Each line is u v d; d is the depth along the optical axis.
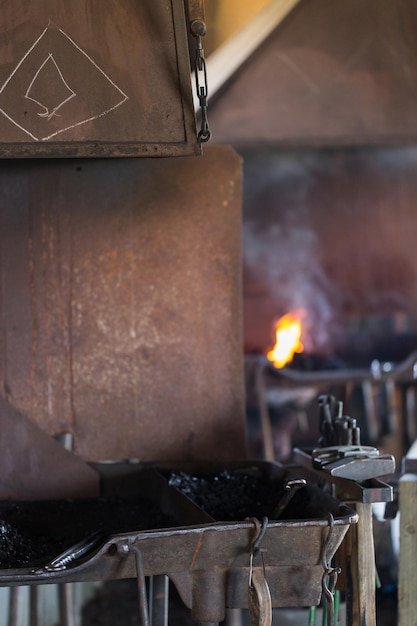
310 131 5.62
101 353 3.23
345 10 5.39
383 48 5.48
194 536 2.23
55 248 3.20
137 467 3.12
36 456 3.07
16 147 2.49
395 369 5.73
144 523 2.71
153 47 2.53
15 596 3.47
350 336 9.13
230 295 3.29
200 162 3.26
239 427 3.30
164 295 3.25
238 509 2.69
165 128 2.53
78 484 3.08
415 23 5.37
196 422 3.27
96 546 2.38
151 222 3.24
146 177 3.23
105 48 2.52
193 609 2.27
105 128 2.52
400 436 6.02
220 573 2.27
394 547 3.88
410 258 9.25
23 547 2.44
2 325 3.17
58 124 2.50
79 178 3.21
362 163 9.22
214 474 3.04
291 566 2.31
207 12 4.36
